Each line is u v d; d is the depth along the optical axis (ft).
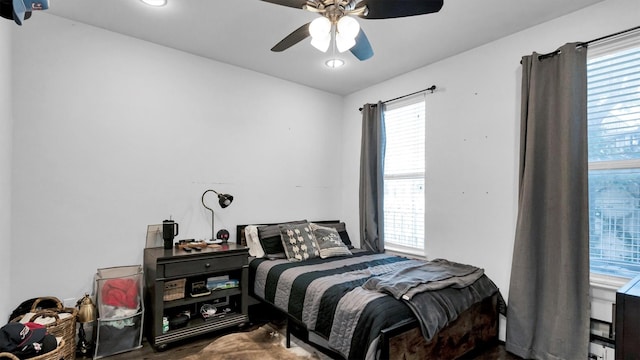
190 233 10.69
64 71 8.66
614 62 7.73
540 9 8.03
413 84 12.02
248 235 11.25
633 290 3.75
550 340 7.79
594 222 7.97
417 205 12.01
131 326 8.41
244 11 8.32
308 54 10.78
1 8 3.52
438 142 11.11
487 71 9.84
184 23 8.93
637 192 7.41
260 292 10.04
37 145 8.28
